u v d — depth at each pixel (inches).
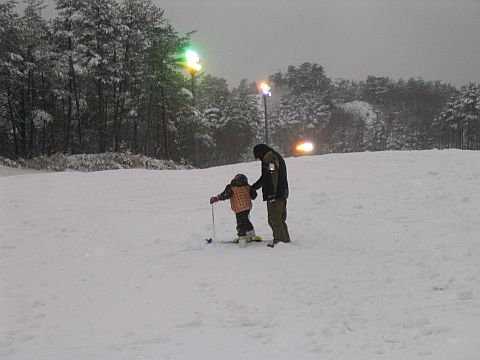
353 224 369.1
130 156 1526.8
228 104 2965.1
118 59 1630.2
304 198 464.4
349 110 6269.7
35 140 1702.8
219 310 193.6
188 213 425.1
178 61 1761.8
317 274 238.7
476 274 238.2
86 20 1513.3
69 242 334.3
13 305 209.8
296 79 5777.6
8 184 615.5
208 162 2539.4
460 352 143.1
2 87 1362.0
